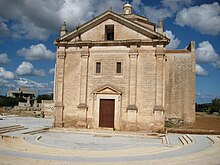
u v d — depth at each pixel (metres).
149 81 29.83
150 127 29.34
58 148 18.78
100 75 31.30
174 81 45.78
